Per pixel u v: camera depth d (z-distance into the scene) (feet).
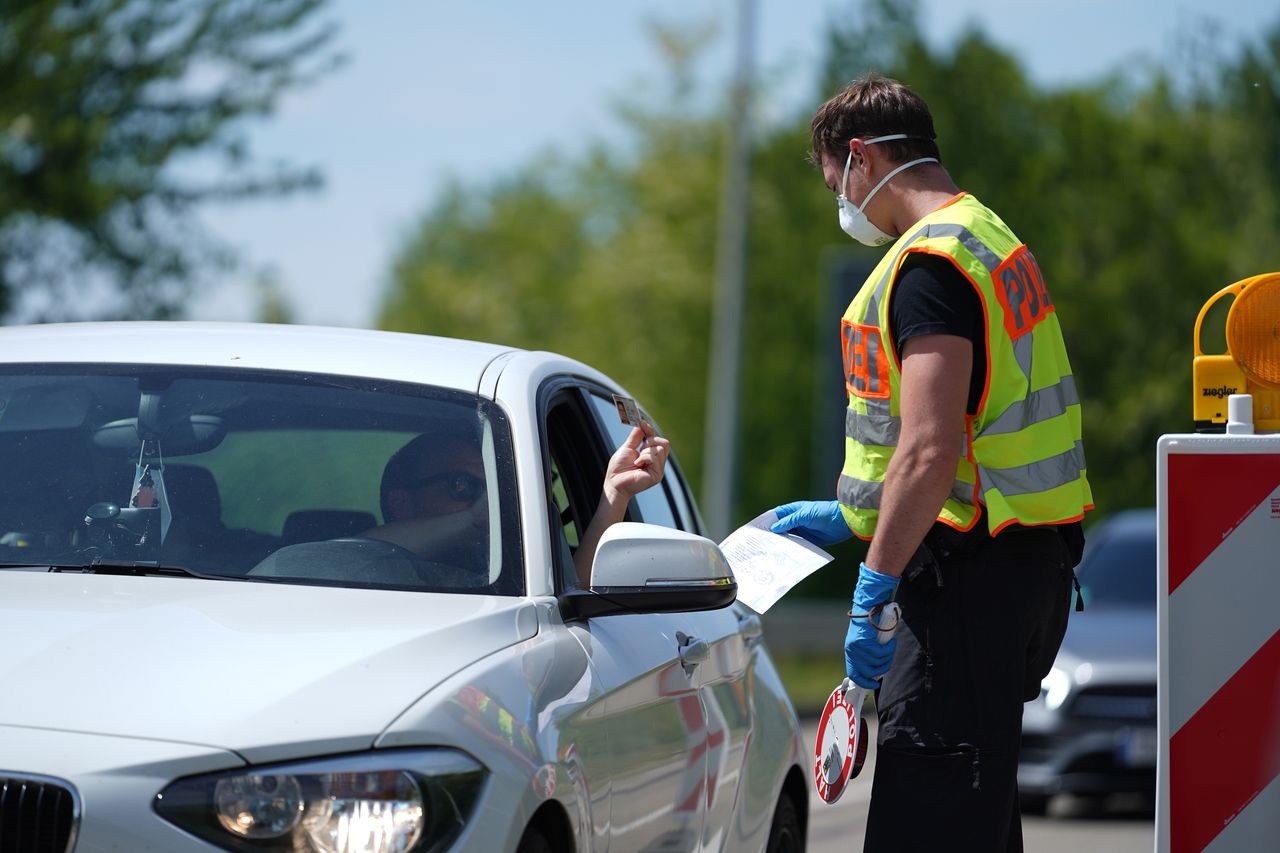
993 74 257.55
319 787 19.52
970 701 25.20
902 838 25.34
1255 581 22.68
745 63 142.10
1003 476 25.27
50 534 25.39
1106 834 58.95
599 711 23.81
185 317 100.22
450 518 25.55
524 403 27.55
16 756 19.22
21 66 90.07
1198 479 22.80
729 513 141.49
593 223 337.72
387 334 30.25
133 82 92.63
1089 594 71.26
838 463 116.16
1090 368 239.50
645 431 31.40
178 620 22.03
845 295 115.34
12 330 30.50
